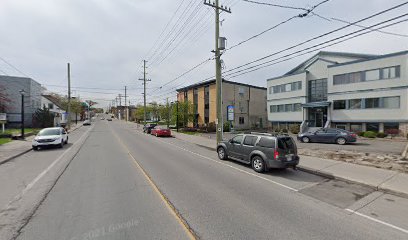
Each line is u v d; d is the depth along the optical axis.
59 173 8.83
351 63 26.94
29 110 35.47
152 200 5.95
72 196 6.23
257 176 8.67
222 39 16.50
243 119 41.81
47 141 15.27
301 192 6.85
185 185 7.33
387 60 23.88
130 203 5.72
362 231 4.46
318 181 8.07
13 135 21.52
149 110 61.94
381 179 7.80
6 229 4.39
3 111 30.02
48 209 5.34
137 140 22.17
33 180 7.87
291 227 4.58
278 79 36.53
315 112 31.95
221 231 4.36
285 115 35.38
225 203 5.82
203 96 41.34
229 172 9.26
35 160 11.62
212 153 14.41
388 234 4.36
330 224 4.74
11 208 5.42
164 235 4.17
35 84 38.47
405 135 22.67
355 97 26.59
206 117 40.84
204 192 6.66
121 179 7.96
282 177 8.57
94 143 19.14
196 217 4.96
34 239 4.02
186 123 40.47
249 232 4.34
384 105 24.20
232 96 39.94
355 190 7.07
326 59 30.89
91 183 7.46
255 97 44.22
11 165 10.40
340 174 8.51
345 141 18.16
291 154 9.12
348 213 5.34
